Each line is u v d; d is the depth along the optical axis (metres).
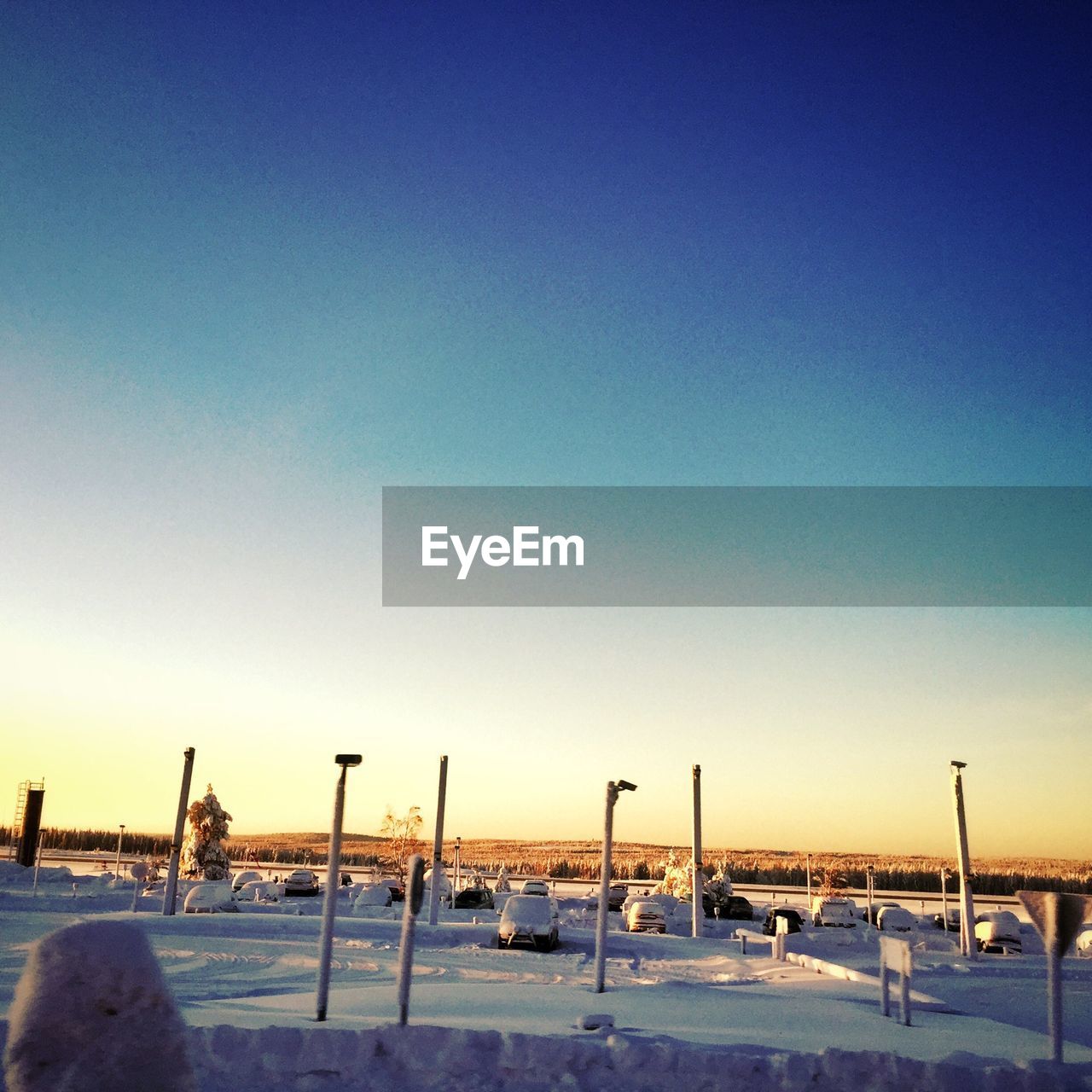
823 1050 13.33
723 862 75.69
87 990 7.64
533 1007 18.39
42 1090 7.44
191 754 41.00
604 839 22.44
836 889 106.12
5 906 45.56
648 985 23.86
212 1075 12.23
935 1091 12.76
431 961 29.77
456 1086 12.39
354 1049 12.69
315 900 59.91
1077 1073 13.14
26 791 90.12
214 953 29.36
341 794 16.14
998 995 29.52
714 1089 12.70
